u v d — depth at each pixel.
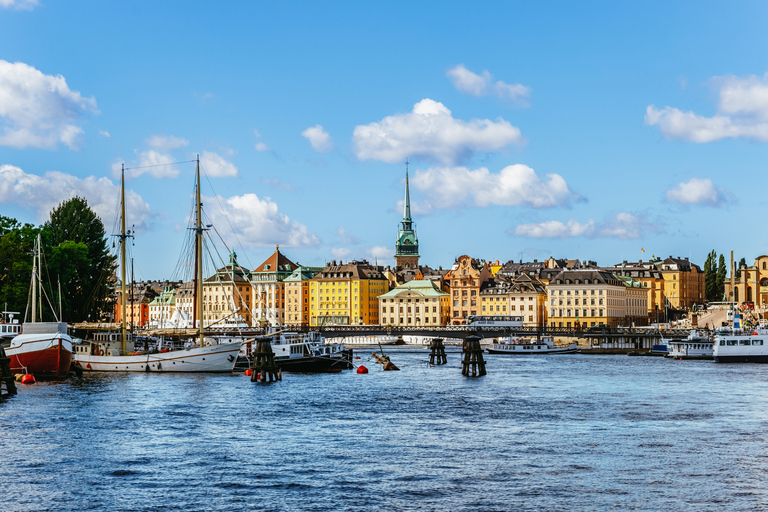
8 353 133.12
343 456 74.69
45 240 174.38
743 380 148.50
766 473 68.50
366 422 93.75
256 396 116.69
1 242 165.25
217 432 86.06
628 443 81.00
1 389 110.06
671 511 58.53
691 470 69.56
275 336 170.12
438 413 101.50
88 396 113.25
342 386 134.25
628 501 60.69
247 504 59.94
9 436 82.81
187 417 95.69
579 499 61.16
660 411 103.44
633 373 167.25
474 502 60.47
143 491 63.06
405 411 103.12
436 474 68.19
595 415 99.94
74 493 62.50
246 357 157.00
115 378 138.88
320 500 60.94
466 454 75.75
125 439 81.69
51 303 168.88
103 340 161.88
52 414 96.62
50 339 133.88
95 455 74.44
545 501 60.72
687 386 136.50
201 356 147.38
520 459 73.69
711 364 198.75
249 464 71.31
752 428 89.81
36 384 128.38
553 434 86.06
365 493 62.66
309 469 69.69
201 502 60.38
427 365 198.62
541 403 111.88
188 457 73.81
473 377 156.50
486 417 98.19
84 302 188.88
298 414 99.44
